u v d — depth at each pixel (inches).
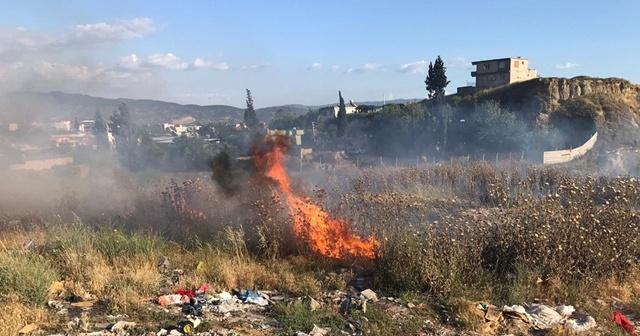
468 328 197.0
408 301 225.3
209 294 227.1
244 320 198.5
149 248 292.7
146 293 224.1
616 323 206.4
